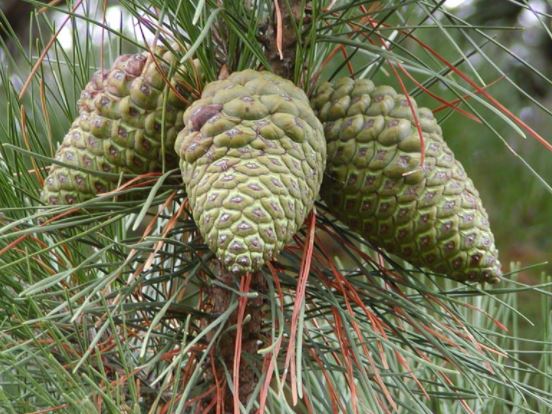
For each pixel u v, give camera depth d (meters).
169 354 0.71
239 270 0.58
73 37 0.76
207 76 0.67
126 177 0.67
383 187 0.66
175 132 0.67
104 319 0.71
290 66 0.70
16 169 0.72
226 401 0.72
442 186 0.66
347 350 0.67
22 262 0.72
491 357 0.74
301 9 0.66
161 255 0.72
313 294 0.71
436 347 0.68
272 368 0.59
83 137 0.67
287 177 0.61
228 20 0.64
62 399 0.66
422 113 0.68
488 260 0.66
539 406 0.83
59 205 0.65
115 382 0.64
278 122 0.62
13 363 0.61
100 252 0.61
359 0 0.69
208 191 0.60
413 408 0.75
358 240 0.71
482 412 0.83
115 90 0.66
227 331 0.70
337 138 0.67
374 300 0.71
